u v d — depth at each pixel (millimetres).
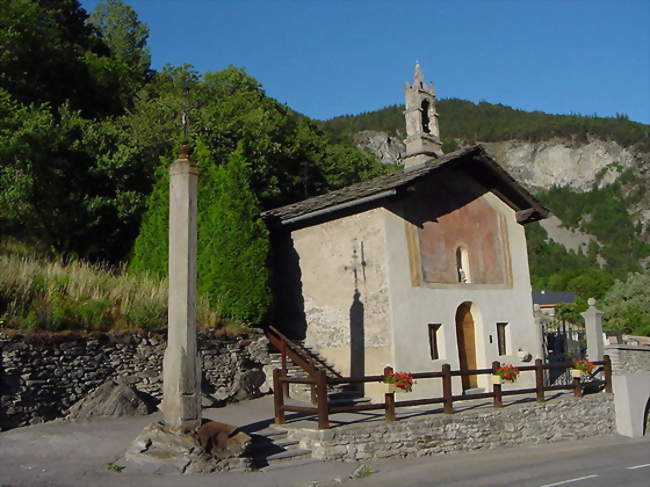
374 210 16484
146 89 31188
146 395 12828
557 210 160000
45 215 17859
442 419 13133
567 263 117188
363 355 16281
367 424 11992
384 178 18906
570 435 16172
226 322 15664
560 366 16734
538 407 15555
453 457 12688
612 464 12117
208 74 32719
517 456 13086
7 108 18531
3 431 10750
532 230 136750
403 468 11211
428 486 9555
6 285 12531
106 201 18766
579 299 51812
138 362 13172
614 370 17953
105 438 10648
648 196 156375
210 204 16906
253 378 15070
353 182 37469
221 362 14719
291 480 9641
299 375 15703
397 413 13977
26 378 11383
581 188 173125
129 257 19203
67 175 18484
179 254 10469
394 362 15594
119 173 19359
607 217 153000
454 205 18312
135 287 14836
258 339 15750
